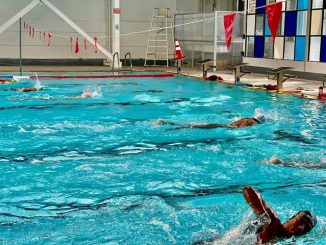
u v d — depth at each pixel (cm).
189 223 416
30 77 1571
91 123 829
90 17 2119
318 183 527
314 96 1137
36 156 620
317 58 1400
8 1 2019
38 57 2094
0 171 554
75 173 549
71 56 2123
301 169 576
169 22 2197
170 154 632
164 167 576
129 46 2173
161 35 2188
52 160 602
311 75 1426
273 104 1041
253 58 1708
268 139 718
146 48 2186
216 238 382
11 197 474
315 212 445
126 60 2173
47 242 379
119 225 412
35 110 959
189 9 2217
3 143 685
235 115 923
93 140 707
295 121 852
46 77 1606
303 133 759
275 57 1583
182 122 840
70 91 1267
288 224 363
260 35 1655
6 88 1312
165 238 388
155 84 1452
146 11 2167
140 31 2172
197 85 1413
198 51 1920
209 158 616
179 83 1473
